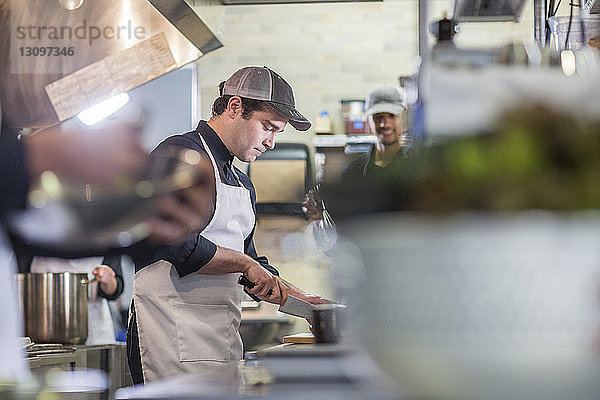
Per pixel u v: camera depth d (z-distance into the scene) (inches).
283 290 95.6
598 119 27.3
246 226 106.3
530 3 171.9
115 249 75.2
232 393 33.2
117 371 108.4
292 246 206.2
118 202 72.7
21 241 70.9
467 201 25.7
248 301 191.5
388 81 218.8
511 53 33.2
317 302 94.8
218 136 104.4
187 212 80.4
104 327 139.7
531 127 27.0
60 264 138.7
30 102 109.7
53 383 41.2
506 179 25.6
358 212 27.0
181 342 95.9
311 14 221.0
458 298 25.2
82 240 72.3
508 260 24.9
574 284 24.6
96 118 110.0
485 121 28.0
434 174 26.4
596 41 71.8
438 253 25.4
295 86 220.7
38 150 70.8
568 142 26.4
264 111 103.4
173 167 83.2
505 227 24.9
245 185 109.7
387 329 26.0
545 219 24.7
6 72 109.5
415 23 218.8
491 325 25.0
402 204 26.6
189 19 98.3
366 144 205.5
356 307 26.8
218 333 98.2
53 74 109.8
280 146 211.6
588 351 24.6
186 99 215.0
